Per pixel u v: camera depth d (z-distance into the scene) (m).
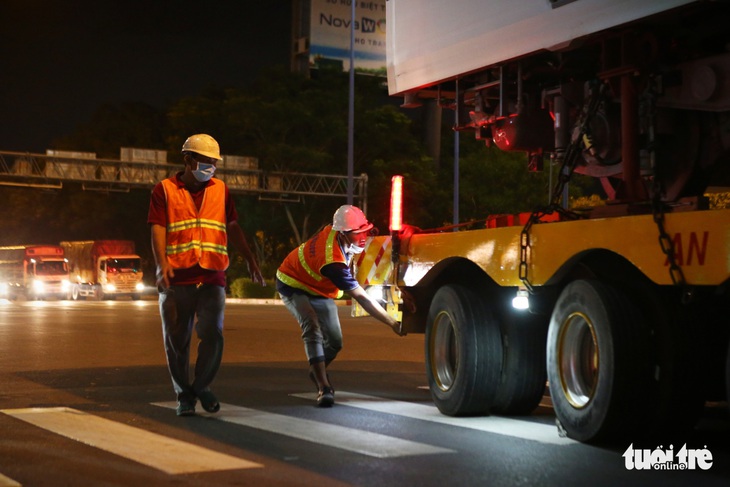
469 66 8.42
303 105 49.69
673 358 6.21
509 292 7.75
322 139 50.47
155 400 8.85
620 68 7.15
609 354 6.18
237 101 49.03
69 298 59.62
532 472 5.56
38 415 7.83
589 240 6.41
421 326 8.80
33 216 74.88
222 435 6.83
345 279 8.45
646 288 6.32
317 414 7.93
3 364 12.49
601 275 6.71
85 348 15.19
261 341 17.25
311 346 8.53
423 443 6.51
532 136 8.62
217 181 7.93
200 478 5.38
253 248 54.91
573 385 6.63
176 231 7.68
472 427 7.23
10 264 59.81
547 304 7.28
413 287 8.67
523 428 7.19
